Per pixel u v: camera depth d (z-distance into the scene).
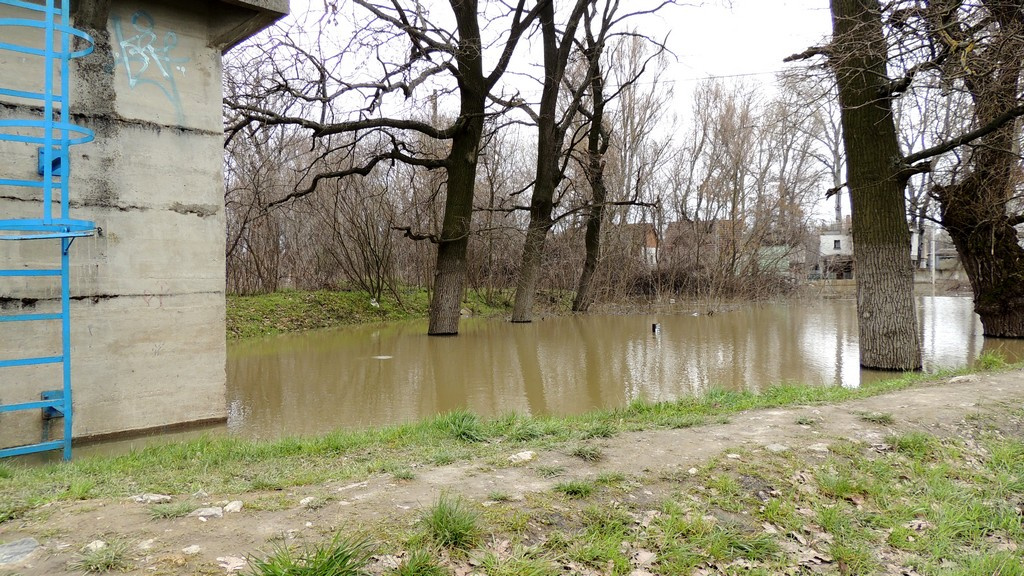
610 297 29.47
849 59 10.56
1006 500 4.70
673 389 10.04
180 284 7.39
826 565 3.68
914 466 5.09
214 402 7.71
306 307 21.05
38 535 3.17
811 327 19.69
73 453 6.40
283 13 7.36
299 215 25.92
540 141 20.81
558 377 11.25
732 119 33.16
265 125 14.01
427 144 23.55
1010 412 6.55
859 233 11.45
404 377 11.31
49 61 5.00
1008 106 10.84
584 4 18.89
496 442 5.82
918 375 9.45
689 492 4.25
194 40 7.48
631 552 3.49
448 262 17.78
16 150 6.31
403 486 4.09
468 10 16.42
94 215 6.79
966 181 15.34
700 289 30.92
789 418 6.20
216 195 7.68
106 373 6.88
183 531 3.26
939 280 41.88
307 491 4.02
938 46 10.05
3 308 6.26
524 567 3.12
